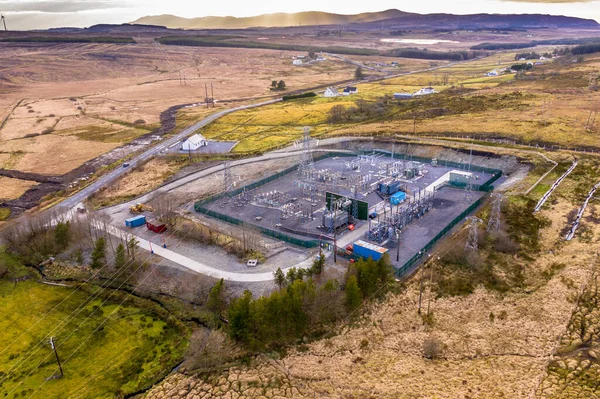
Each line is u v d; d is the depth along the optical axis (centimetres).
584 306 9031
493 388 7344
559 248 11012
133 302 9981
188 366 8175
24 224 12500
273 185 16000
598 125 19350
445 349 8262
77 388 7844
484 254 10862
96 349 8719
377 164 17775
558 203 13088
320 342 8519
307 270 9919
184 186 16300
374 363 8031
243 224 12612
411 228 12256
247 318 8444
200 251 11431
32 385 7906
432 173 16700
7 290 10550
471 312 9138
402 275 10106
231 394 7538
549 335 8425
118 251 10844
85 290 10444
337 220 12181
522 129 19712
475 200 13875
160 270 10719
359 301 9031
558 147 17425
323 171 16925
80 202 15138
